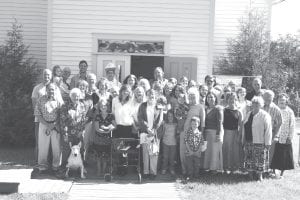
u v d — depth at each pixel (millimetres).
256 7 18453
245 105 10070
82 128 9398
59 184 8820
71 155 9250
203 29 13953
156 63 14984
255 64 17750
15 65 13516
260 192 8406
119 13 13797
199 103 9969
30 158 10984
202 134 9445
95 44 13820
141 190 8523
